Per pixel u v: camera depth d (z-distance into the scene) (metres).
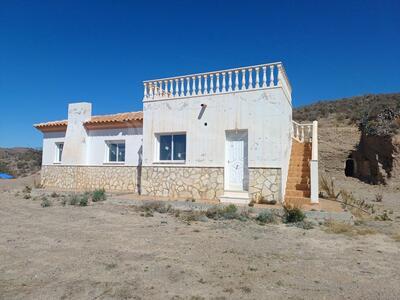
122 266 5.92
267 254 6.85
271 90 13.97
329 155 30.38
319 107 51.16
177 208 13.26
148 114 16.83
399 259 6.64
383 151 26.89
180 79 16.19
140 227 9.58
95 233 8.70
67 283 5.06
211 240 8.00
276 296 4.65
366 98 51.56
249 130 14.27
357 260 6.53
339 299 4.58
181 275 5.47
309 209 11.91
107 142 20.94
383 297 4.67
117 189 20.00
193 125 15.59
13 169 44.03
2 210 12.72
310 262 6.35
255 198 13.84
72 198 15.16
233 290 4.85
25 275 5.41
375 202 18.20
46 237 8.17
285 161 14.22
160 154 16.72
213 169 14.97
